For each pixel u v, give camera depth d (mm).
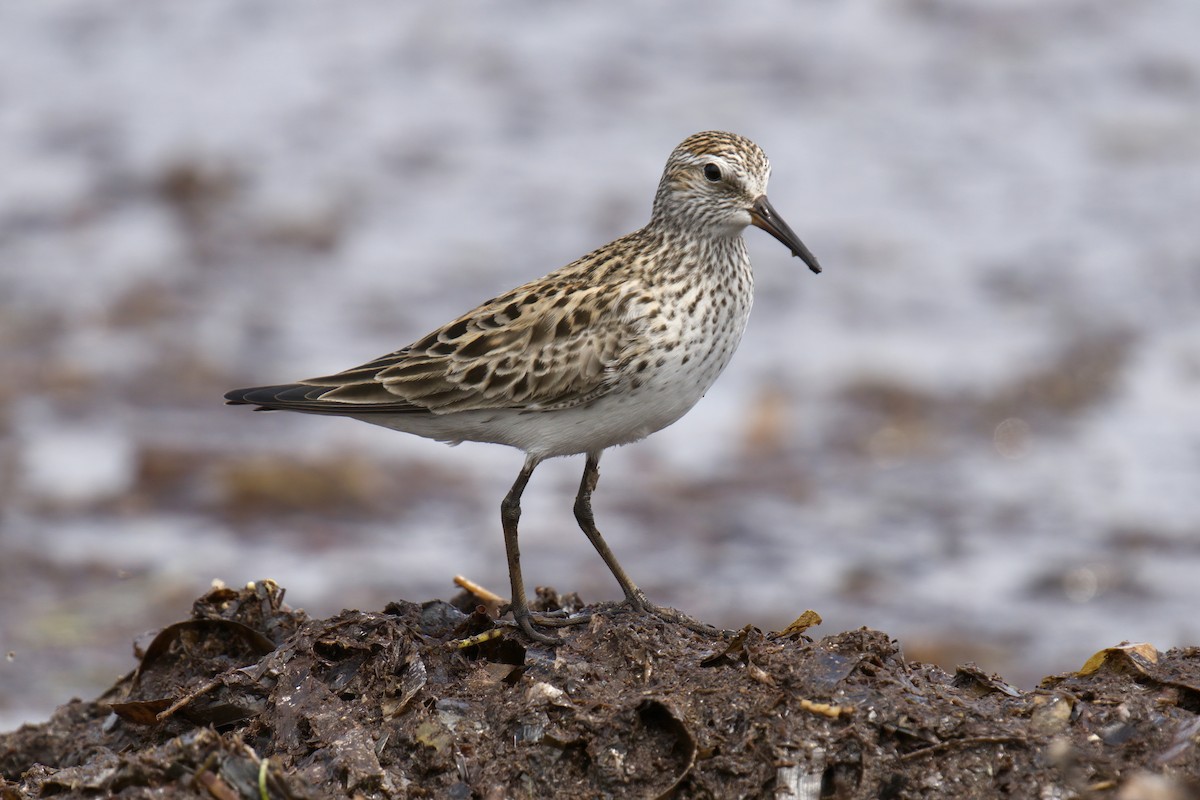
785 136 23812
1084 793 7023
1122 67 26031
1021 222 21688
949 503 15633
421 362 9438
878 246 20953
